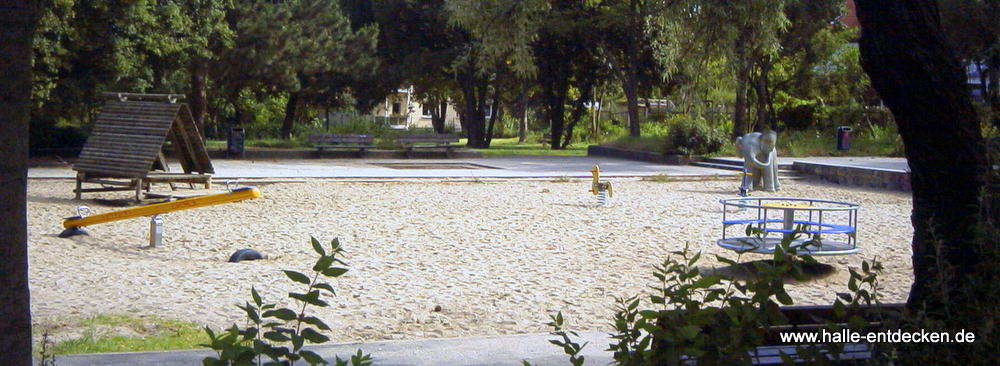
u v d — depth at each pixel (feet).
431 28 164.04
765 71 140.15
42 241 39.45
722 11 36.37
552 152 151.33
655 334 12.12
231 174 81.15
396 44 166.81
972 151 14.75
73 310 25.85
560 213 55.62
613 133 192.44
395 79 163.84
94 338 22.15
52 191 63.41
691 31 37.32
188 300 27.63
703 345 12.06
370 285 30.68
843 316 14.33
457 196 66.74
